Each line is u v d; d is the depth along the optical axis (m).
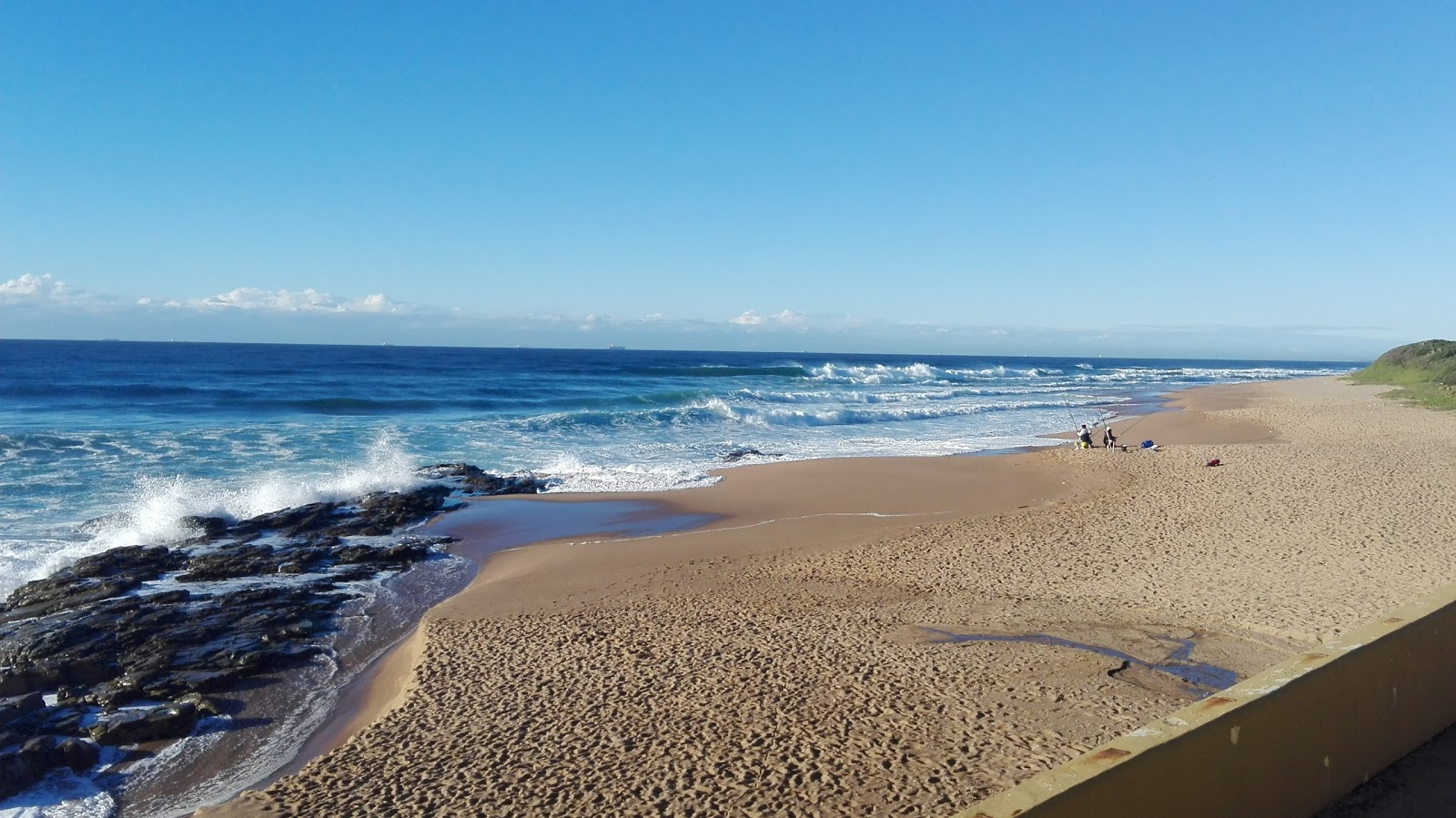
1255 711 3.32
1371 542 11.46
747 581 11.17
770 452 24.50
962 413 37.22
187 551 13.73
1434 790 3.86
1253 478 16.48
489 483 19.14
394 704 7.56
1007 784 5.52
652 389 46.09
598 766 6.12
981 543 12.64
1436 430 26.20
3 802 6.66
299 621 10.52
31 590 11.73
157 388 38.44
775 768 5.92
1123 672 7.45
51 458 20.45
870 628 8.93
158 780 7.01
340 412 32.81
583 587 11.29
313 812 5.75
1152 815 2.88
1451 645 4.54
